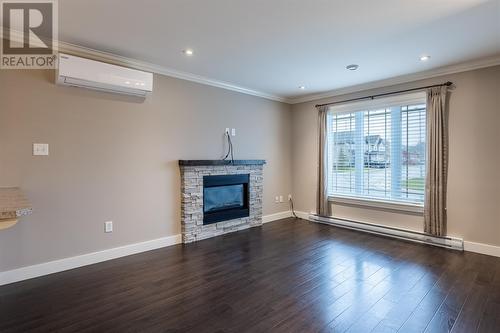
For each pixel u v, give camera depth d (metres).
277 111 5.41
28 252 2.78
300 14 2.38
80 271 2.95
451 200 3.71
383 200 4.38
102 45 3.02
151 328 1.97
